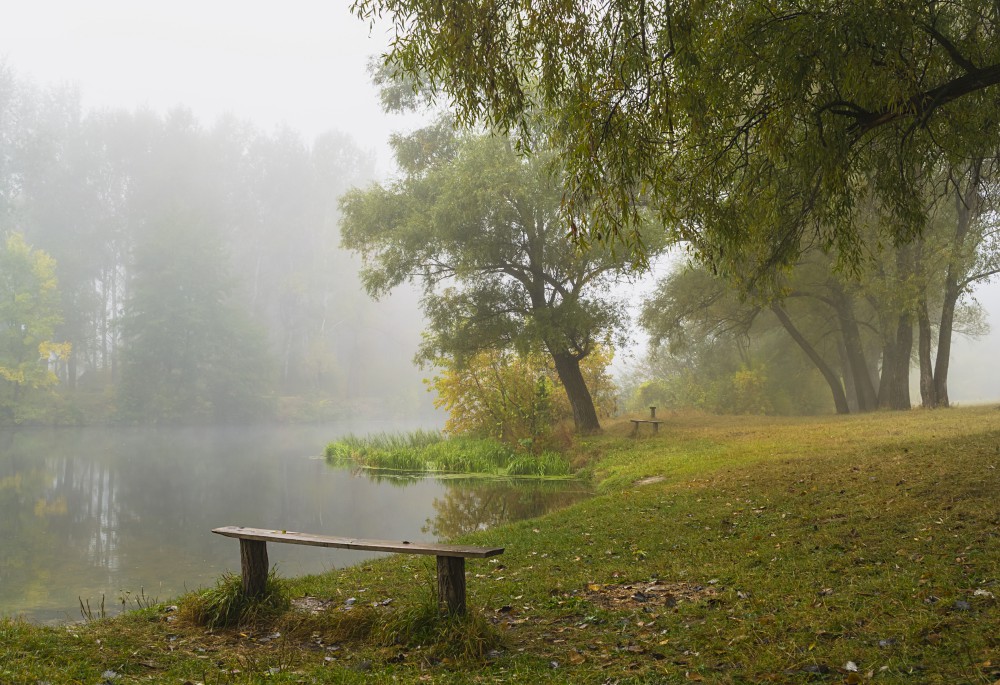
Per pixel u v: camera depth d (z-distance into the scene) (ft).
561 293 95.76
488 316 94.17
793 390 153.07
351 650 20.06
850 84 28.68
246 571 23.53
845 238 35.60
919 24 28.96
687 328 133.39
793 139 34.27
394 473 89.92
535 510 58.13
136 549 48.85
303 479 86.02
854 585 22.50
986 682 14.24
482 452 94.48
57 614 32.76
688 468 58.70
